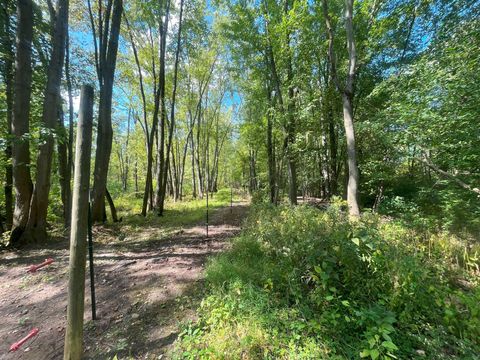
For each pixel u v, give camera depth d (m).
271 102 11.80
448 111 4.99
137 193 20.28
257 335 2.26
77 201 2.12
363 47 9.43
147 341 2.60
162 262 4.95
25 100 6.06
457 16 6.04
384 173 8.06
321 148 11.88
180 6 10.63
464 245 4.67
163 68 10.97
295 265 3.23
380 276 2.71
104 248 6.04
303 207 6.02
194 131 26.50
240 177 37.19
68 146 8.32
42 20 7.39
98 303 3.38
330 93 9.92
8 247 5.78
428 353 2.11
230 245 5.78
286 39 9.71
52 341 2.66
